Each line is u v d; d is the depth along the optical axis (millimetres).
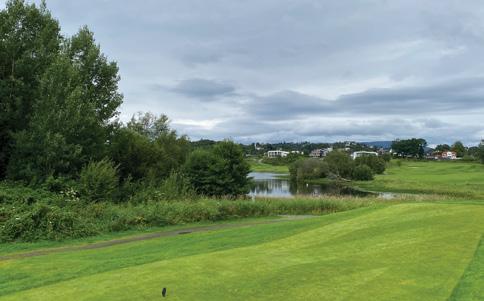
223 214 29047
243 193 43562
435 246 11891
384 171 113250
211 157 42688
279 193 66750
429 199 37344
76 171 31844
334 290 8547
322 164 96375
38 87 31984
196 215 27328
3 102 31891
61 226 20953
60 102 31953
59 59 32469
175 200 31203
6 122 32281
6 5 33906
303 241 14516
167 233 22703
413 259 10703
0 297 9266
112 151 39906
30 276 11727
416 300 7816
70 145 31062
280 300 8078
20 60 32500
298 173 96812
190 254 13859
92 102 36406
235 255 12266
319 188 77938
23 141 30344
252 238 16703
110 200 29125
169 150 53000
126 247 16984
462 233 13289
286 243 14336
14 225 20000
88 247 18734
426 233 13648
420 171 116875
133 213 24938
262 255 12180
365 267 10203
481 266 9797
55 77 31812
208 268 10633
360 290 8484
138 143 42031
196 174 42312
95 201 27656
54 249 18312
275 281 9305
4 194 24125
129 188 34312
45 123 30312
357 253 11852
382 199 37094
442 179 84062
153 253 14641
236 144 44719
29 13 34062
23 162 30391
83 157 32281
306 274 9789
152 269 10711
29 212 21078
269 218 29969
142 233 22719
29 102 32906
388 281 8992
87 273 11469
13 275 11922
